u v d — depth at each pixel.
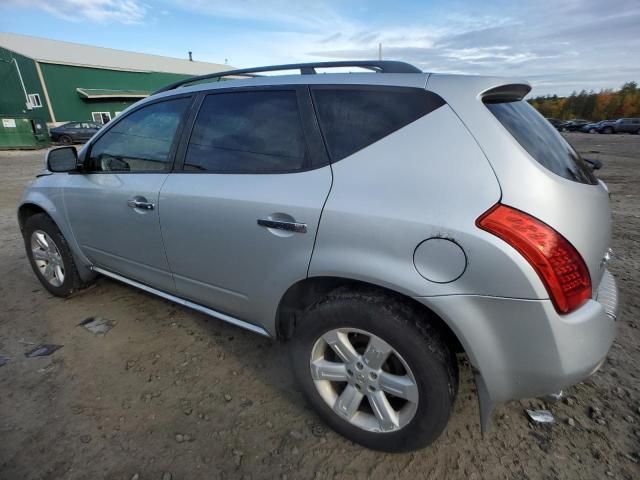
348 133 1.72
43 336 2.73
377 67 1.84
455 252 1.40
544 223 1.36
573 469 1.74
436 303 1.45
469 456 1.81
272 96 1.98
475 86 1.57
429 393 1.56
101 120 27.91
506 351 1.42
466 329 1.43
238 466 1.77
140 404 2.12
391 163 1.58
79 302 3.21
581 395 2.18
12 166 12.52
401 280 1.49
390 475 1.73
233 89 2.12
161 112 2.41
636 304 3.15
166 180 2.27
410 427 1.66
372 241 1.54
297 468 1.76
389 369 1.71
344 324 1.68
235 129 2.07
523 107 1.81
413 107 1.61
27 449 1.83
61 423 1.98
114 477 1.71
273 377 2.35
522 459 1.80
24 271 3.88
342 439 1.91
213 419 2.03
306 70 1.96
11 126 18.23
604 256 1.66
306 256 1.73
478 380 1.53
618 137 27.72
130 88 29.66
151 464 1.77
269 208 1.81
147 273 2.59
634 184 8.88
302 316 1.82
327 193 1.67
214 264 2.13
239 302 2.14
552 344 1.37
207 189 2.07
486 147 1.45
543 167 1.46
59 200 2.94
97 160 2.72
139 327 2.85
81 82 26.73
